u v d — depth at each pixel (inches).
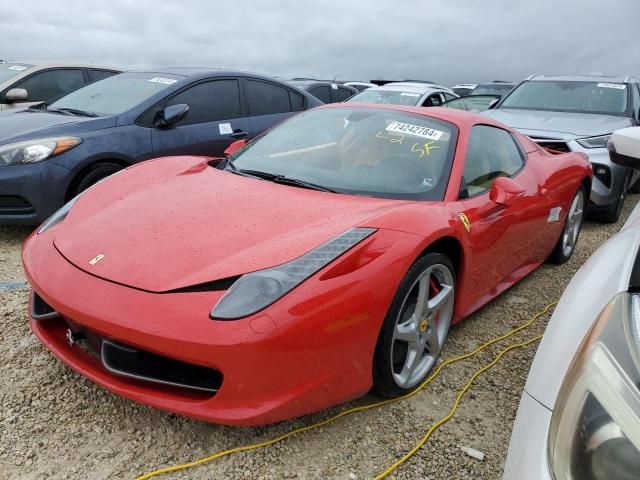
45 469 77.1
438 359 112.0
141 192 109.3
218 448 83.4
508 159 139.6
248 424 75.3
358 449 85.4
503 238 122.6
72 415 88.4
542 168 151.7
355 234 85.8
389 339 88.2
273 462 81.4
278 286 75.6
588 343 49.4
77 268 85.5
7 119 185.3
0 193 159.3
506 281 140.2
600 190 225.1
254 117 226.4
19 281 138.6
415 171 113.3
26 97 258.7
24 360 102.5
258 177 117.6
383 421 92.3
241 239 86.4
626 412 42.4
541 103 280.7
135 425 87.1
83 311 78.5
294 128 136.5
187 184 112.2
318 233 86.2
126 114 186.5
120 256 85.4
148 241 88.0
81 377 98.0
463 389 103.0
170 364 78.9
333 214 94.6
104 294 79.2
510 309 142.3
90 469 77.8
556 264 178.5
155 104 193.3
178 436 85.4
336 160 119.1
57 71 282.5
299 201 101.2
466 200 111.6
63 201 167.3
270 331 72.5
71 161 167.0
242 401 75.0
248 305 73.8
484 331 128.5
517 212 127.3
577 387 46.6
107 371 84.1
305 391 77.7
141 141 186.1
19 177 159.5
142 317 75.0
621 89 275.9
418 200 107.1
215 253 83.3
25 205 163.6
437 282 104.2
